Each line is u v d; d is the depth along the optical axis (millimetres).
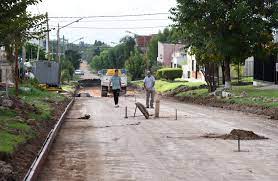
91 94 63750
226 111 29672
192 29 38594
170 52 115062
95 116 26406
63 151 14750
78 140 17078
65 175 11414
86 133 19031
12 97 23562
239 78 56875
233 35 37438
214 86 43812
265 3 38406
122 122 23000
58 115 25797
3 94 25766
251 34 37000
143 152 14391
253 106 29844
